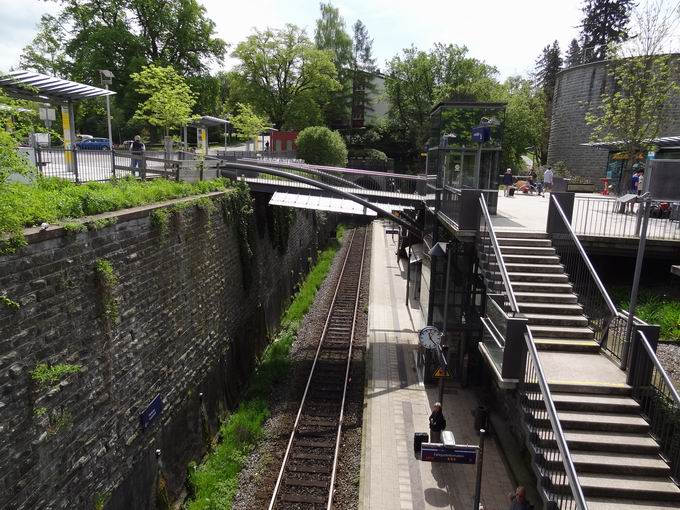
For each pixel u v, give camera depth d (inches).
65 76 1508.4
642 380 342.3
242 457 471.5
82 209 350.9
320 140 1605.6
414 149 2262.6
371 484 417.4
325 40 2417.6
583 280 448.1
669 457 308.7
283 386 624.4
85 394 321.7
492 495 403.5
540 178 1498.5
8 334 257.9
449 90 1983.3
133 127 1823.3
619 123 767.1
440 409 449.4
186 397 486.6
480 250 452.8
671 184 432.1
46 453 283.3
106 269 338.6
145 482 395.9
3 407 253.0
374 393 581.3
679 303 509.0
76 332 314.3
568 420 328.2
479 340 599.2
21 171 294.0
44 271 286.5
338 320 845.8
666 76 737.0
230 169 732.7
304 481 432.8
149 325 416.5
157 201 475.2
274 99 1937.7
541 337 404.8
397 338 763.4
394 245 1494.8
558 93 1370.6
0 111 302.4
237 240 677.3
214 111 1820.9
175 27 1547.7
